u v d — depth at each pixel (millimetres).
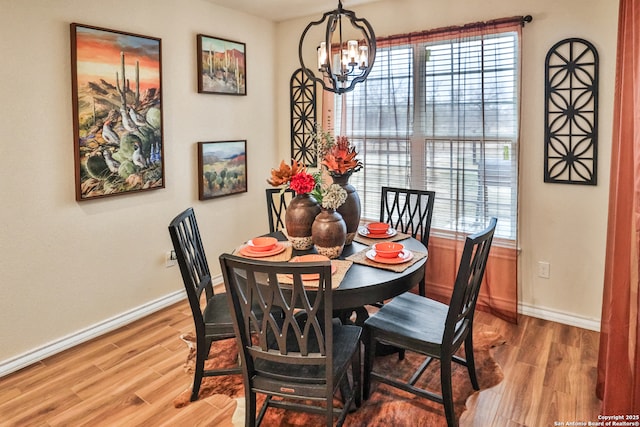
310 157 4402
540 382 2473
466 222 3486
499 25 3166
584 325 3117
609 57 2824
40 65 2650
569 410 2230
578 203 3053
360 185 4012
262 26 4289
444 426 2133
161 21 3348
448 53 3416
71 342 2943
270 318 1769
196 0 3613
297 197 2527
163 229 3521
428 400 2314
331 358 1767
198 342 2295
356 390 2258
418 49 3553
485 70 3264
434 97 3525
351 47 2395
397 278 2148
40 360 2768
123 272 3248
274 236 2941
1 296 2590
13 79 2543
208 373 2338
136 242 3322
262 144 4434
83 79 2838
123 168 3135
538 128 3133
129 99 3125
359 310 2662
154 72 3277
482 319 3316
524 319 3299
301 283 1675
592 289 3068
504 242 3309
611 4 2783
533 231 3248
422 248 2623
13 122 2564
